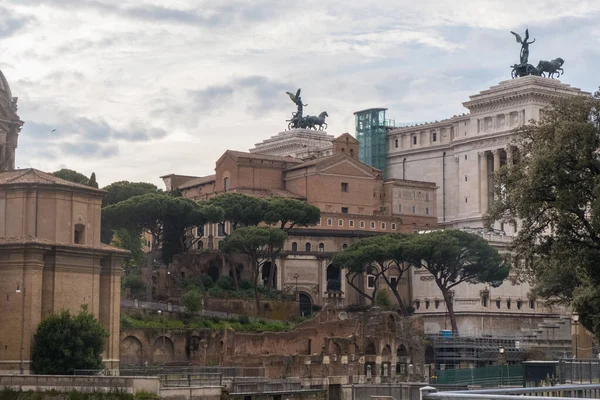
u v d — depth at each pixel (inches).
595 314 4426.7
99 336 5546.3
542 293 6545.3
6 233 5693.9
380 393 4830.2
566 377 4434.1
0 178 5895.7
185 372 5836.6
